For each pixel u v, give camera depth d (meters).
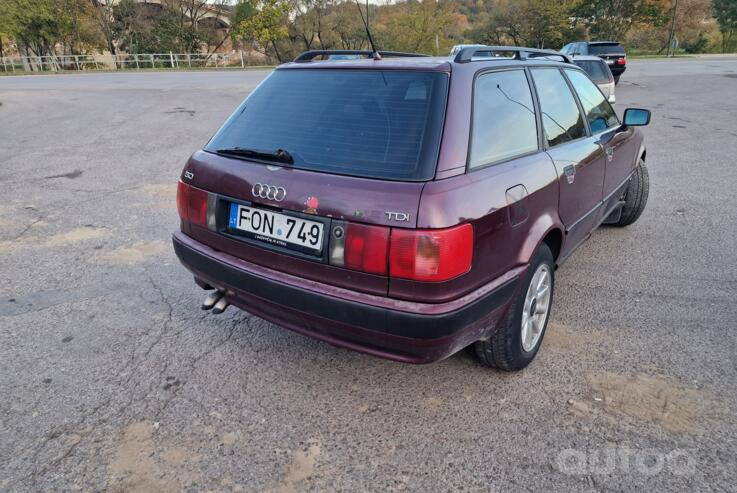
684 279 4.20
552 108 3.38
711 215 5.73
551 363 3.13
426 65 2.65
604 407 2.74
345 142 2.55
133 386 2.94
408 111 2.50
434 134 2.38
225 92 18.09
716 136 10.02
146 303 3.89
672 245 4.92
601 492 2.23
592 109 4.11
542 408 2.74
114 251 4.86
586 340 3.36
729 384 2.90
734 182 7.00
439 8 52.84
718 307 3.75
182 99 16.23
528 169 2.80
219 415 2.71
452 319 2.26
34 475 2.33
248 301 2.80
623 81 20.33
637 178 5.17
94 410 2.75
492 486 2.27
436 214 2.19
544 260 3.03
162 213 5.94
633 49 58.28
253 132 2.93
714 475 2.30
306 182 2.47
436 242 2.18
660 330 3.46
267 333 3.50
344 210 2.32
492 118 2.70
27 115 13.20
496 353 2.87
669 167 7.86
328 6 48.09
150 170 7.92
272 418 2.69
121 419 2.68
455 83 2.55
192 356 3.23
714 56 45.47
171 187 6.99
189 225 3.08
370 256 2.28
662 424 2.61
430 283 2.22
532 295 2.99
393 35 51.75
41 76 28.83
